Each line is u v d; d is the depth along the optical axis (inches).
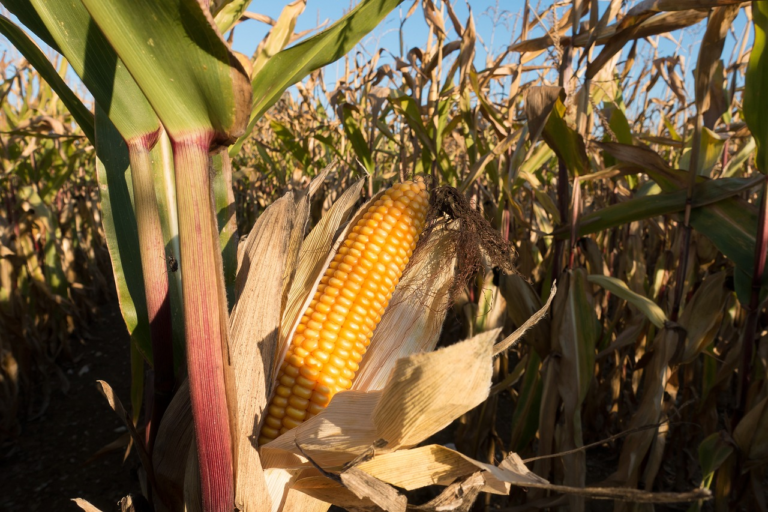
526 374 150.4
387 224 73.5
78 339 279.4
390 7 60.5
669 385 155.7
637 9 110.7
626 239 224.1
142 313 73.2
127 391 222.7
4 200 261.6
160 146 72.7
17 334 192.9
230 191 78.0
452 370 44.3
